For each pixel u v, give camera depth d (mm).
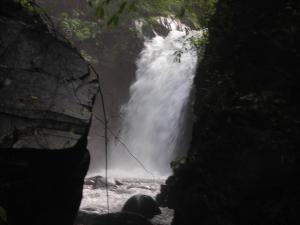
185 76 19891
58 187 3926
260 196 4785
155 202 8883
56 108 3881
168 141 19531
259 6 6020
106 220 7316
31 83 3922
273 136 4746
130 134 20938
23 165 3395
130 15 15438
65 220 4148
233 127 5297
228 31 6805
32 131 3576
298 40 5113
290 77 5043
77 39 18062
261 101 5078
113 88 20891
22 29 4176
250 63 5797
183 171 6906
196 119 8109
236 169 5062
